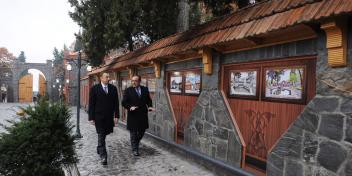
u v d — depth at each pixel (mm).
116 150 9516
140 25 13789
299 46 4984
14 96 63938
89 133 13594
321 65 4426
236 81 6609
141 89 8984
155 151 9344
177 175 6793
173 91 9820
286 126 5332
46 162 4996
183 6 13211
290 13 4734
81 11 15320
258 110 5988
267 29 4961
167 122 10023
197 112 7914
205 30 7336
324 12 4020
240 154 6348
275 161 5207
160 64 10531
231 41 5957
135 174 6883
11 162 4855
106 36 14133
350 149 4020
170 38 9758
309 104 4598
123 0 13523
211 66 7223
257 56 5914
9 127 5086
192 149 8125
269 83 5727
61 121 5211
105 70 17641
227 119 6715
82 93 34969
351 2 3744
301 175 4703
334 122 4223
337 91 4199
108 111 8016
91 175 6820
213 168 6969
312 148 4535
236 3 9617
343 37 4051
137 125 8773
